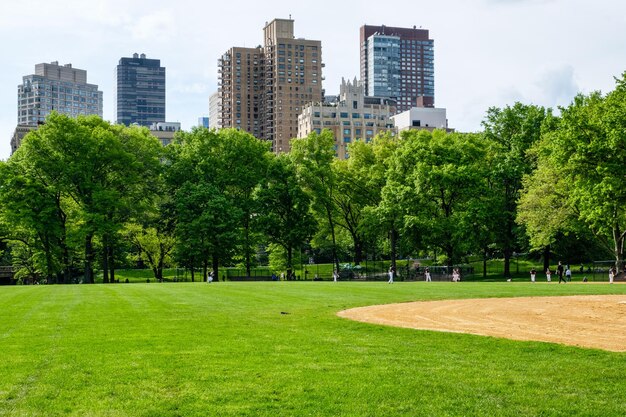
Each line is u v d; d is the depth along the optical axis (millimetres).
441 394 12438
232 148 80438
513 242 77125
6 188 64500
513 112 79062
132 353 16297
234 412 11273
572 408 11609
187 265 79312
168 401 11898
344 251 102375
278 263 82938
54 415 11086
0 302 31547
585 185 52062
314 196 81438
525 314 27000
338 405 11656
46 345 17469
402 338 19469
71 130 66938
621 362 15586
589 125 52281
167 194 81875
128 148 75188
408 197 73375
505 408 11594
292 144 84062
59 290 42812
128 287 47281
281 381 13328
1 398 12078
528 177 67812
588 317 25828
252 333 20141
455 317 25797
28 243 75188
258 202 78312
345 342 18453
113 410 11359
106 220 67438
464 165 73438
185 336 19281
